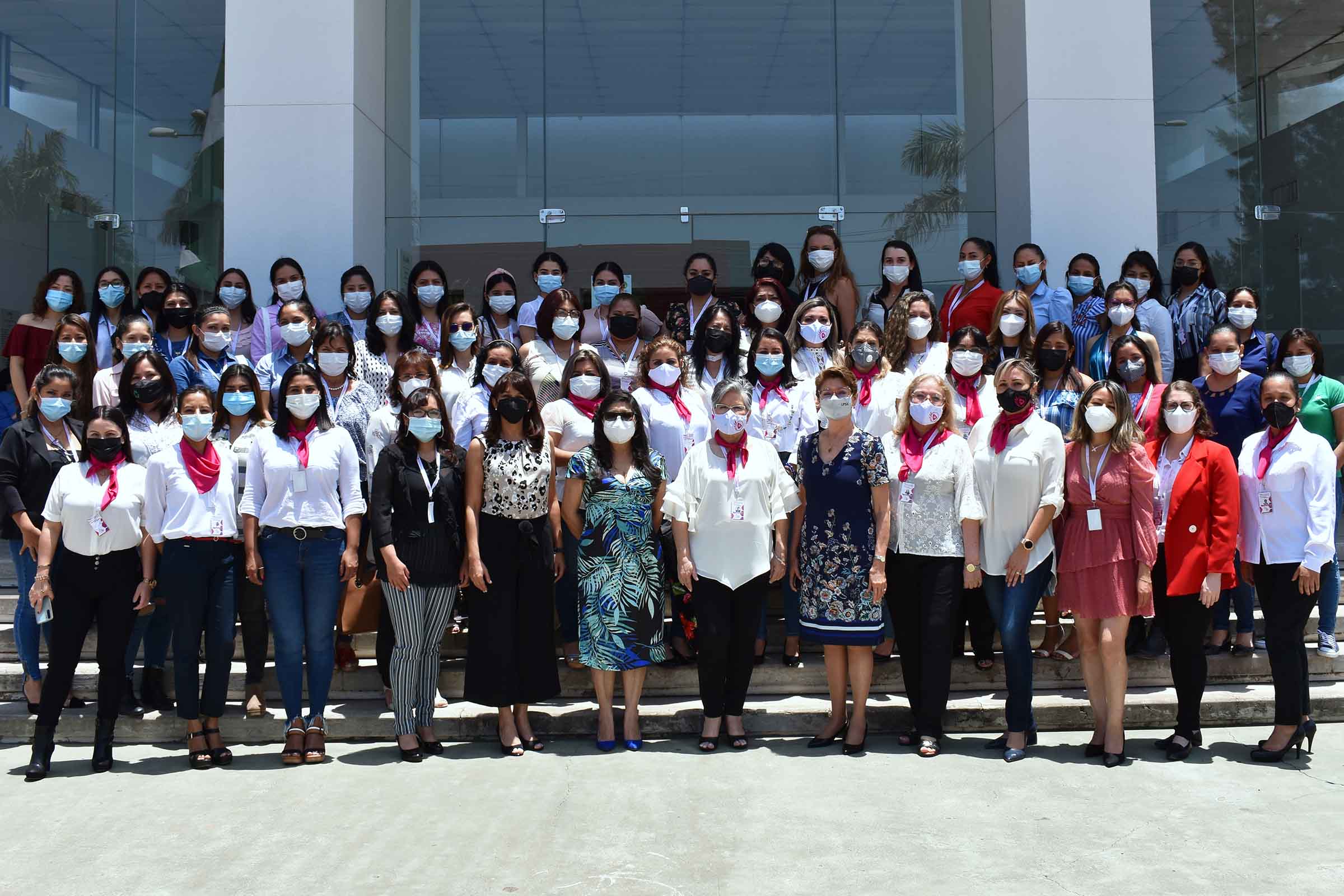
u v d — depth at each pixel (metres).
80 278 8.15
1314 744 5.77
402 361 6.15
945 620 5.71
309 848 4.29
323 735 5.68
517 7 9.55
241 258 8.59
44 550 5.58
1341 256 9.29
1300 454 5.55
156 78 9.19
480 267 9.37
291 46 8.62
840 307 7.60
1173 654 5.66
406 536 5.73
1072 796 4.90
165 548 5.59
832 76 9.53
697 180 9.44
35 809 4.84
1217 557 5.48
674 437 6.48
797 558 6.19
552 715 6.09
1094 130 8.74
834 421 5.83
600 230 9.40
